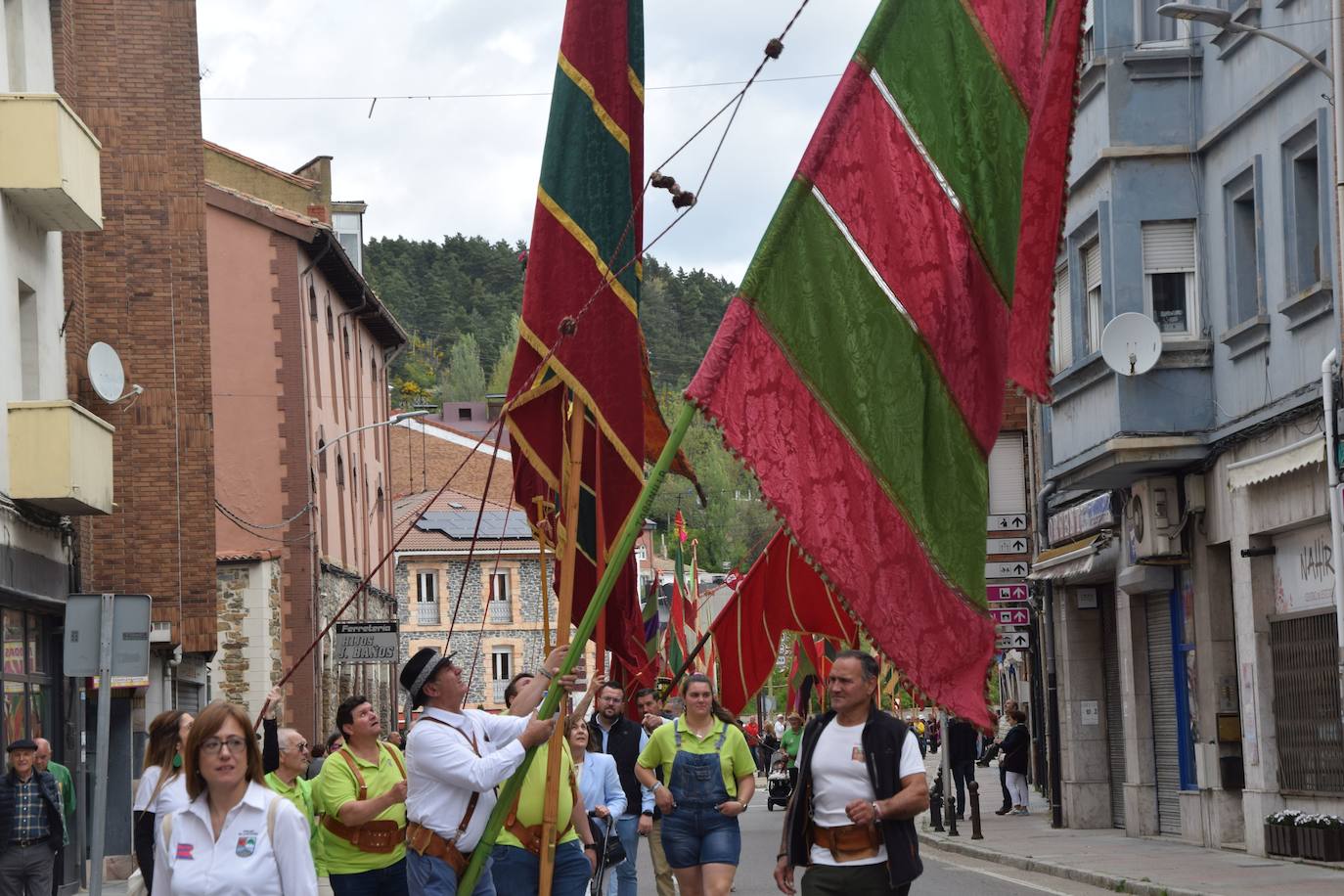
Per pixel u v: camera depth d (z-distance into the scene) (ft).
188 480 96.84
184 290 96.12
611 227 32.09
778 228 25.30
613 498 33.30
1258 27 72.38
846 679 29.04
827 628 53.36
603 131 32.22
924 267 25.64
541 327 32.07
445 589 243.19
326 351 154.40
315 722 135.23
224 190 138.51
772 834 102.58
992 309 25.90
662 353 508.53
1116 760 97.60
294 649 135.13
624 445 31.55
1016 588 101.14
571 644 28.14
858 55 25.71
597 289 31.91
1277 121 71.05
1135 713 88.94
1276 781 73.00
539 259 32.22
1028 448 115.96
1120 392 78.38
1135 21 79.61
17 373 73.31
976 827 90.33
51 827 56.18
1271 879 61.62
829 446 25.12
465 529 246.68
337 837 36.42
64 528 78.48
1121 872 67.10
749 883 69.05
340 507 159.22
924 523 25.30
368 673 170.40
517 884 34.22
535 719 28.86
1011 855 78.18
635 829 49.42
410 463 264.93
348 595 158.71
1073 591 99.81
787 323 25.18
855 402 25.30
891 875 28.37
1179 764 84.84
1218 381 77.41
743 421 24.88
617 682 49.70
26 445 71.41
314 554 138.41
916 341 25.53
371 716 36.63
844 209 25.48
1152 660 88.58
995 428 25.90
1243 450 74.43
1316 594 69.36
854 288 25.43
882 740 28.78
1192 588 81.51
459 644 242.17
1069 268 87.30
